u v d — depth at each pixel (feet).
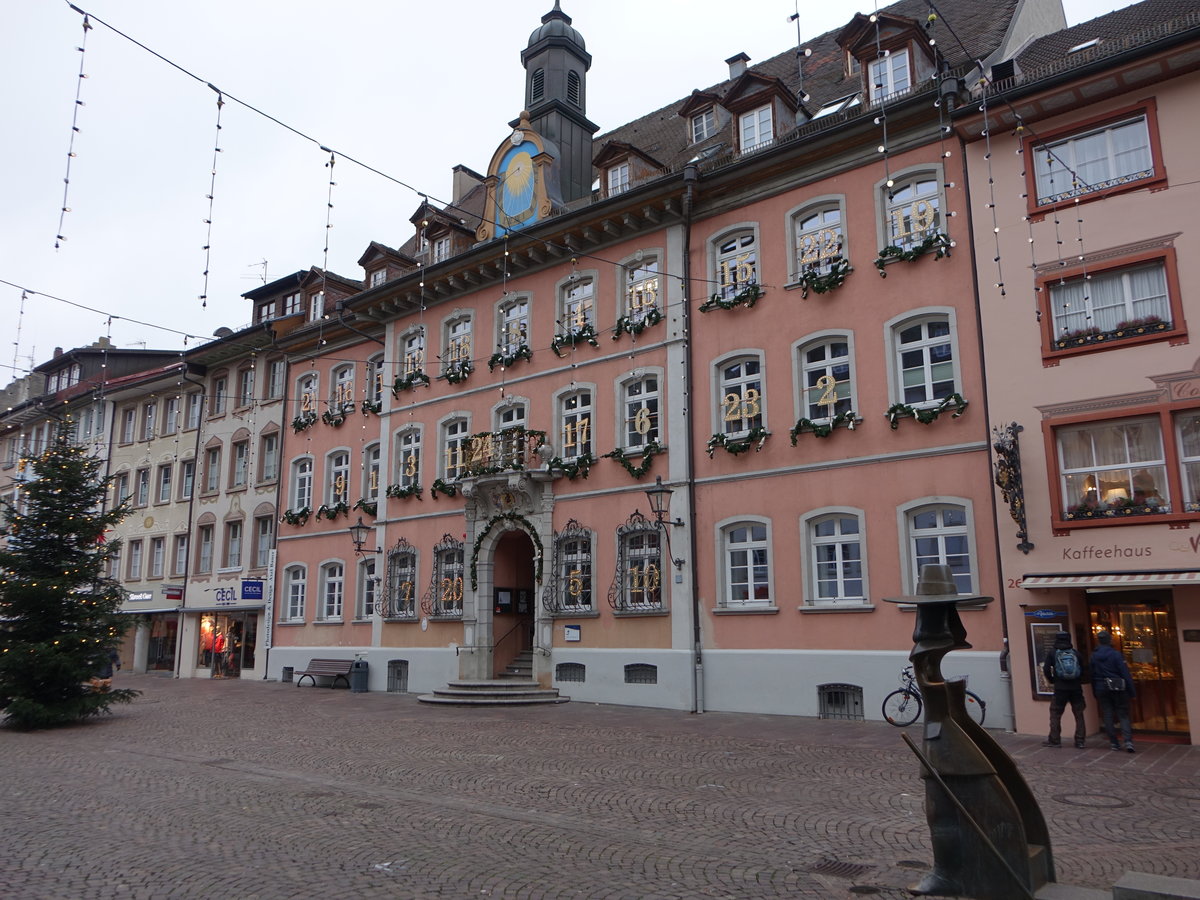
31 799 34.24
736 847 26.48
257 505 104.53
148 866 24.85
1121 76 49.85
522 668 77.41
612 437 71.31
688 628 63.87
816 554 60.03
